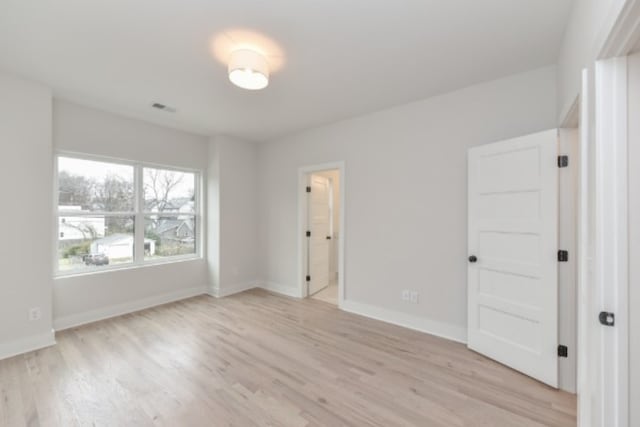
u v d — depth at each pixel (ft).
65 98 9.93
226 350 8.58
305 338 9.45
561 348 6.74
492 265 8.08
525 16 5.88
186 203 14.32
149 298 12.57
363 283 11.68
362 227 11.69
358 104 10.51
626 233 3.82
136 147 12.10
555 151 6.78
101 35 6.49
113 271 11.47
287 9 5.66
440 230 9.73
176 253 13.89
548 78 7.79
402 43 6.81
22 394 6.47
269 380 7.04
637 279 3.80
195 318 11.22
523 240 7.37
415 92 9.49
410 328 10.34
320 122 12.53
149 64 7.75
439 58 7.46
